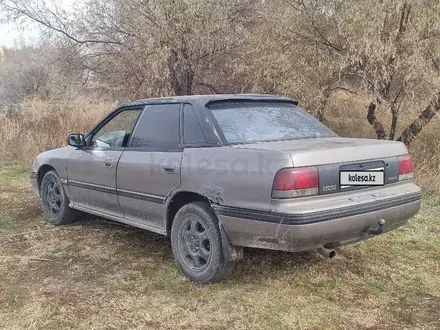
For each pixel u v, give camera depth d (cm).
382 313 358
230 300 379
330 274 428
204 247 406
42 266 457
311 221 340
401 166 413
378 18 769
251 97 458
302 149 358
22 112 1270
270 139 412
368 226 377
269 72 911
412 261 457
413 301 376
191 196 418
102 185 505
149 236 544
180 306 371
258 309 364
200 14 1023
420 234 530
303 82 895
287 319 350
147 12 1059
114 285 411
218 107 429
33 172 628
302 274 427
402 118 896
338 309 364
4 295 393
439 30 787
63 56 1249
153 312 362
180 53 1076
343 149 372
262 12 1077
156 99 472
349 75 891
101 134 524
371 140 425
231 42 1061
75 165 546
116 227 582
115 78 1203
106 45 1216
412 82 802
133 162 460
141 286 407
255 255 468
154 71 1040
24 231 571
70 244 520
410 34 774
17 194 771
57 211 597
